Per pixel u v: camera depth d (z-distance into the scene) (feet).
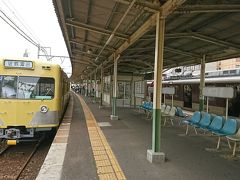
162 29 21.52
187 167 19.99
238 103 57.26
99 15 31.12
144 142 28.50
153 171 18.98
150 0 22.16
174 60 57.88
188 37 33.94
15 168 25.09
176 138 31.27
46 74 31.81
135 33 33.19
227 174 18.51
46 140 37.55
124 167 19.88
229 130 25.84
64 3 28.48
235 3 22.67
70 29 39.45
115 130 36.06
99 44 47.85
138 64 69.97
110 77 79.87
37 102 31.14
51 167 19.85
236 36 33.68
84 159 21.94
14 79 30.96
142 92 73.20
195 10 21.34
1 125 30.17
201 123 31.22
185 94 80.69
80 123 42.47
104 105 82.84
